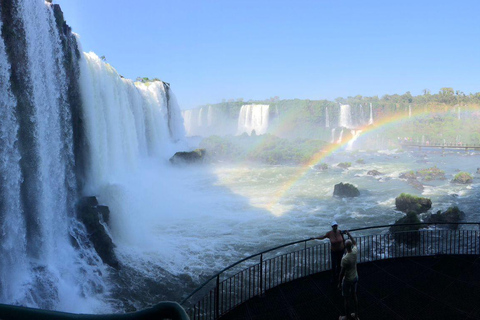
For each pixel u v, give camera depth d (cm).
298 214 3384
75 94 2761
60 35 2469
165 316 200
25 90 1941
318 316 923
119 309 1862
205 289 1973
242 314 948
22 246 1845
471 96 16200
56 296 1816
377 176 5156
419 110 13462
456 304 955
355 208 3522
